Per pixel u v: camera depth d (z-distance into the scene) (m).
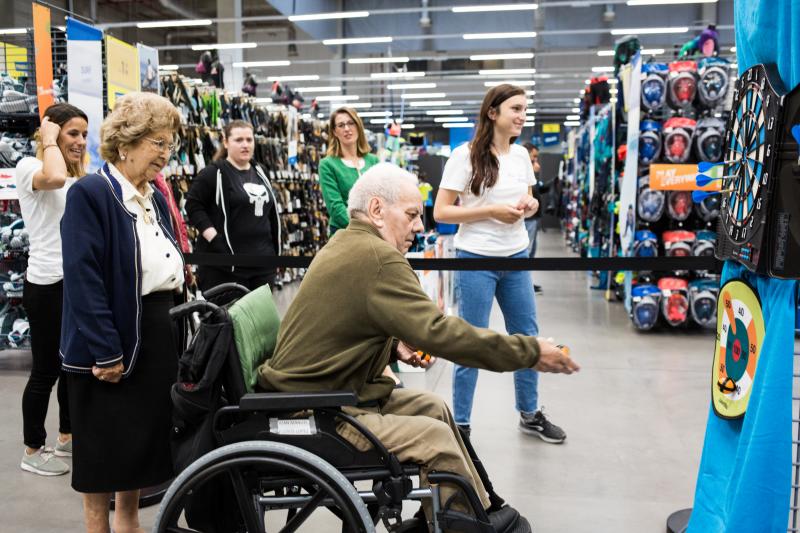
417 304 1.88
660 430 3.71
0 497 2.92
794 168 1.68
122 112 2.15
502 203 3.25
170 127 2.21
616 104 7.28
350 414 1.95
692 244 6.19
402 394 2.18
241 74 17.09
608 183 8.14
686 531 2.28
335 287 1.94
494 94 3.24
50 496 2.93
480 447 3.46
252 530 1.82
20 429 3.75
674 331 6.34
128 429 2.19
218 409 1.91
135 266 2.15
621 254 6.93
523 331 3.41
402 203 2.02
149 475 2.22
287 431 1.86
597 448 3.45
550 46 17.80
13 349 5.33
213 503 1.97
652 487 2.99
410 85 20.80
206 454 1.80
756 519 1.77
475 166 3.26
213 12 15.72
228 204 4.05
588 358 5.30
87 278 2.07
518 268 3.19
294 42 16.03
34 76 5.10
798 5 1.67
